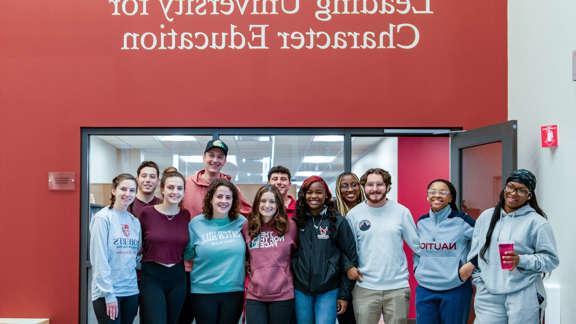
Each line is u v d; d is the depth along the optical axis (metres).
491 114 5.52
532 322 3.83
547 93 4.74
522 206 3.94
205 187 4.80
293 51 5.51
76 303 5.40
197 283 4.27
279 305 4.14
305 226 4.28
